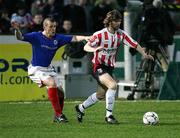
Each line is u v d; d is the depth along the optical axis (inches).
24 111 1492.4
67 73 1857.8
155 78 1891.0
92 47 1262.3
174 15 2571.4
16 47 1801.2
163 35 1795.0
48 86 1272.1
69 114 1439.5
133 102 1706.4
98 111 1492.4
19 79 1800.0
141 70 1817.2
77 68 1873.8
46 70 1299.2
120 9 2165.4
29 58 1812.3
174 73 1809.8
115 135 1118.4
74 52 1850.4
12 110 1514.5
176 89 1806.1
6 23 2084.2
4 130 1186.0
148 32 1791.3
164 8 1910.7
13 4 2145.7
